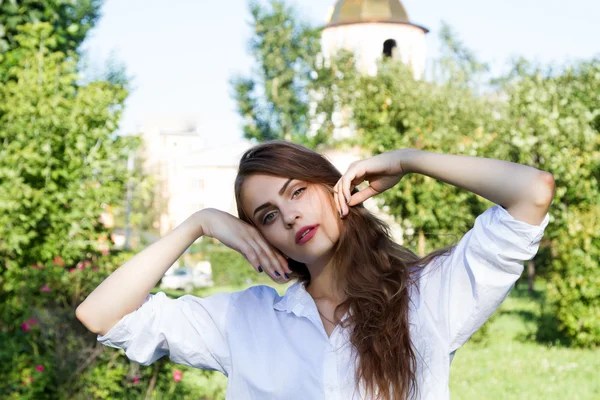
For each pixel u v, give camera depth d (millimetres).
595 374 8469
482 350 10086
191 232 2100
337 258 2045
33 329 5605
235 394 2010
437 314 1947
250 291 2094
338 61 23797
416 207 11078
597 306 10195
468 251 1878
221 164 49875
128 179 7598
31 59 7211
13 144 6957
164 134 54688
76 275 6250
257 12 37938
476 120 12883
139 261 2051
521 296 17219
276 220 2016
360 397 1891
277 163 1979
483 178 1829
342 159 20297
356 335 1912
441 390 1925
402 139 12141
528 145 11422
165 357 6031
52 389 5457
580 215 10438
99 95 7391
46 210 7016
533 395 7441
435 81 13719
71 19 7840
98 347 5602
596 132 11633
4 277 6523
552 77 12766
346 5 37031
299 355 1949
